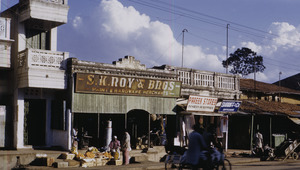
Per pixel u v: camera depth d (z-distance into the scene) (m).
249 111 28.72
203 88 26.56
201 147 11.17
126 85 21.39
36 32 20.94
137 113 23.94
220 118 26.55
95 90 20.23
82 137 20.62
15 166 16.25
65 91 20.02
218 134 26.45
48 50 19.75
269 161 22.59
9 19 19.23
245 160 21.64
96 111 20.33
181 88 25.14
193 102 24.03
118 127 23.16
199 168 11.23
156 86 22.77
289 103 40.00
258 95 37.56
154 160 21.67
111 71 21.00
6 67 19.39
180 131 24.14
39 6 19.41
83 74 19.62
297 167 18.17
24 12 19.58
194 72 26.22
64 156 17.80
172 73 23.97
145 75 22.55
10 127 19.83
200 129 11.50
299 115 32.03
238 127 30.14
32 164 17.41
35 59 18.94
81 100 19.83
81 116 21.66
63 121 19.44
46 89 20.42
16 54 19.92
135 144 22.59
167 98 23.67
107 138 20.69
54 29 21.44
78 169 16.22
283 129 34.16
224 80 28.52
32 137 20.05
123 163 18.72
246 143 29.41
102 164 18.19
